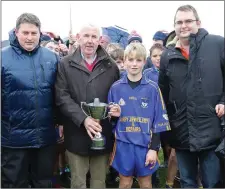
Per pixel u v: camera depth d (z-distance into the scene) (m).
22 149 3.16
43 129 3.18
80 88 3.25
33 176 3.31
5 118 3.12
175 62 3.22
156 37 5.29
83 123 3.14
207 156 3.18
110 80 3.36
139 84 3.26
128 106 3.24
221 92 3.12
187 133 3.19
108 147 3.37
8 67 3.06
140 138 3.22
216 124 3.11
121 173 3.25
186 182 3.34
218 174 3.20
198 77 3.10
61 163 4.53
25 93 3.08
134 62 3.20
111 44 4.77
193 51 3.10
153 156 3.21
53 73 3.23
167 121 3.24
